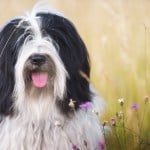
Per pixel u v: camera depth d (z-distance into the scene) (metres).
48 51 8.54
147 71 12.55
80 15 16.55
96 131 9.32
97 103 9.42
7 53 8.88
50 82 8.73
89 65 9.31
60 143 9.05
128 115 10.15
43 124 9.00
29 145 9.04
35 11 9.23
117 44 13.64
